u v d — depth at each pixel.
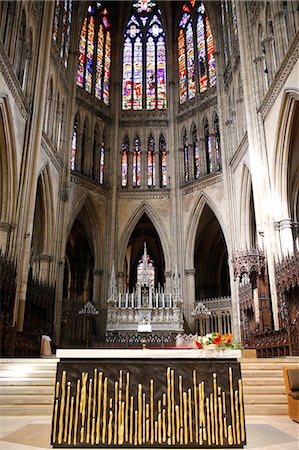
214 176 30.02
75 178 30.08
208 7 33.41
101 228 31.45
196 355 6.53
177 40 37.59
